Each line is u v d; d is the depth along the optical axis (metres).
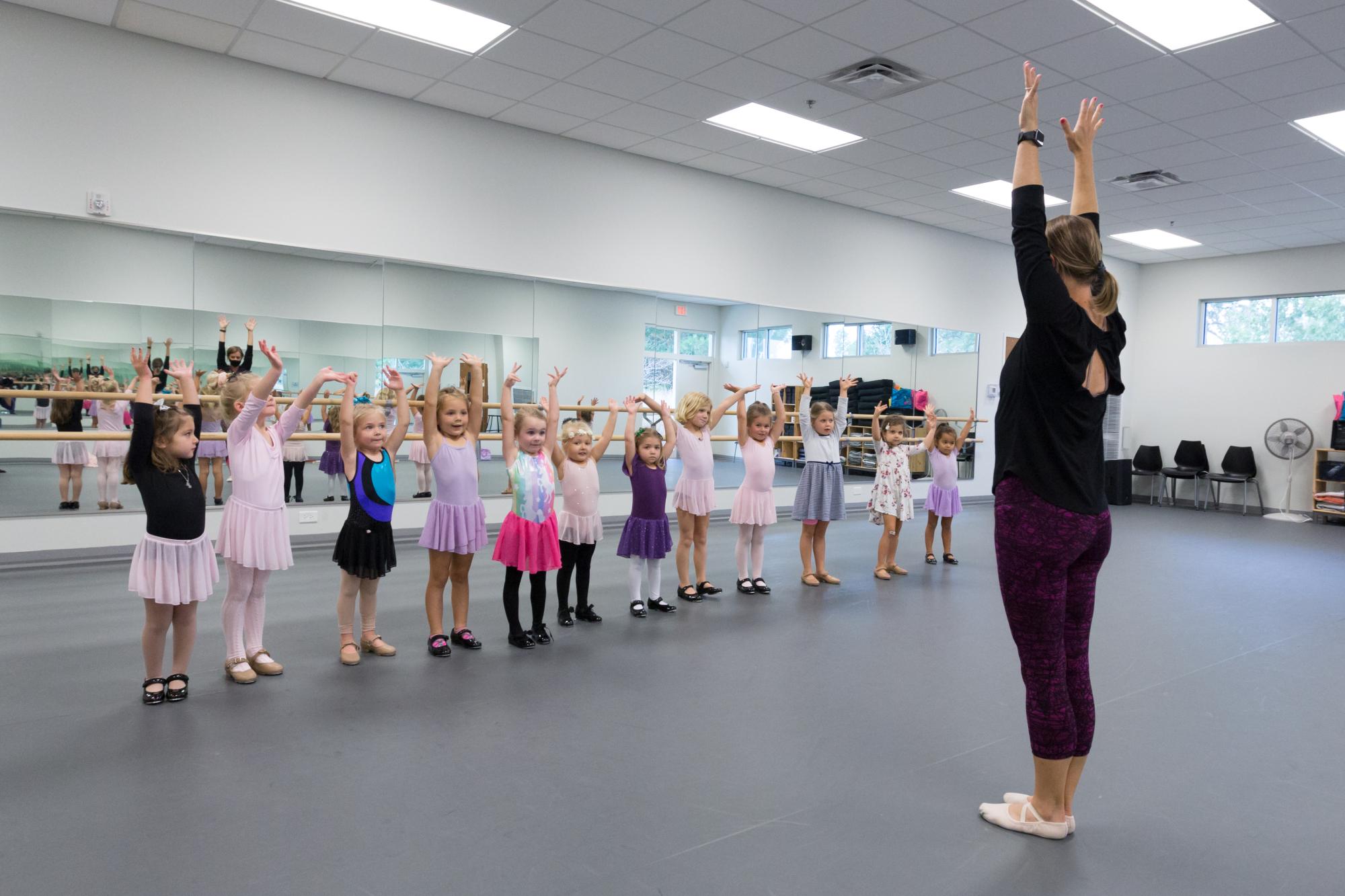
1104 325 1.79
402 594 4.22
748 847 1.85
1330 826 2.03
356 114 5.62
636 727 2.56
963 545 6.54
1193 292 10.73
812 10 4.43
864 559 5.78
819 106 5.80
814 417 4.75
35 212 4.61
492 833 1.89
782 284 8.01
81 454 4.73
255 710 2.62
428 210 5.94
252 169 5.26
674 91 5.62
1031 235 1.73
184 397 2.70
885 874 1.75
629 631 3.67
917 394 9.09
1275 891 1.73
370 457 3.07
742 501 4.43
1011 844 1.89
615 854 1.80
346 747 2.35
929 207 8.55
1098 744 2.55
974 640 3.67
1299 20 4.36
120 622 3.54
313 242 5.49
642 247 7.04
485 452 6.24
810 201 8.22
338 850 1.79
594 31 4.75
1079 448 1.74
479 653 3.29
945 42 4.76
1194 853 1.88
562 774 2.21
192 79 5.04
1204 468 10.36
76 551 4.67
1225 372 10.38
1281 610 4.58
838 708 2.77
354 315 5.65
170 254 5.01
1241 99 5.48
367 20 4.71
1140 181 7.33
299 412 2.97
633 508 3.96
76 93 4.70
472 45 4.99
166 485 2.55
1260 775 2.34
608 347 6.84
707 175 7.44
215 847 1.79
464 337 6.12
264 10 4.56
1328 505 8.91
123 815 1.93
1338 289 9.53
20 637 3.31
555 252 6.55
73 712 2.56
